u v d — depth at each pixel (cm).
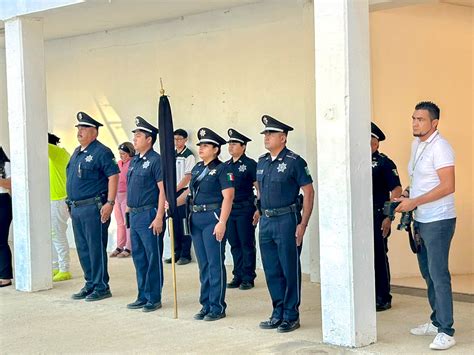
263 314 662
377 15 786
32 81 790
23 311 702
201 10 917
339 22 529
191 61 953
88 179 731
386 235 661
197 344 569
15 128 793
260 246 610
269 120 602
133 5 866
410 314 643
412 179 545
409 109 809
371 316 548
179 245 937
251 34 888
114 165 733
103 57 1059
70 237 1129
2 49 1160
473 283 793
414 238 543
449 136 846
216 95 928
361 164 539
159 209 675
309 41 799
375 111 788
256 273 870
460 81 854
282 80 859
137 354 550
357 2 533
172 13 930
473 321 609
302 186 593
